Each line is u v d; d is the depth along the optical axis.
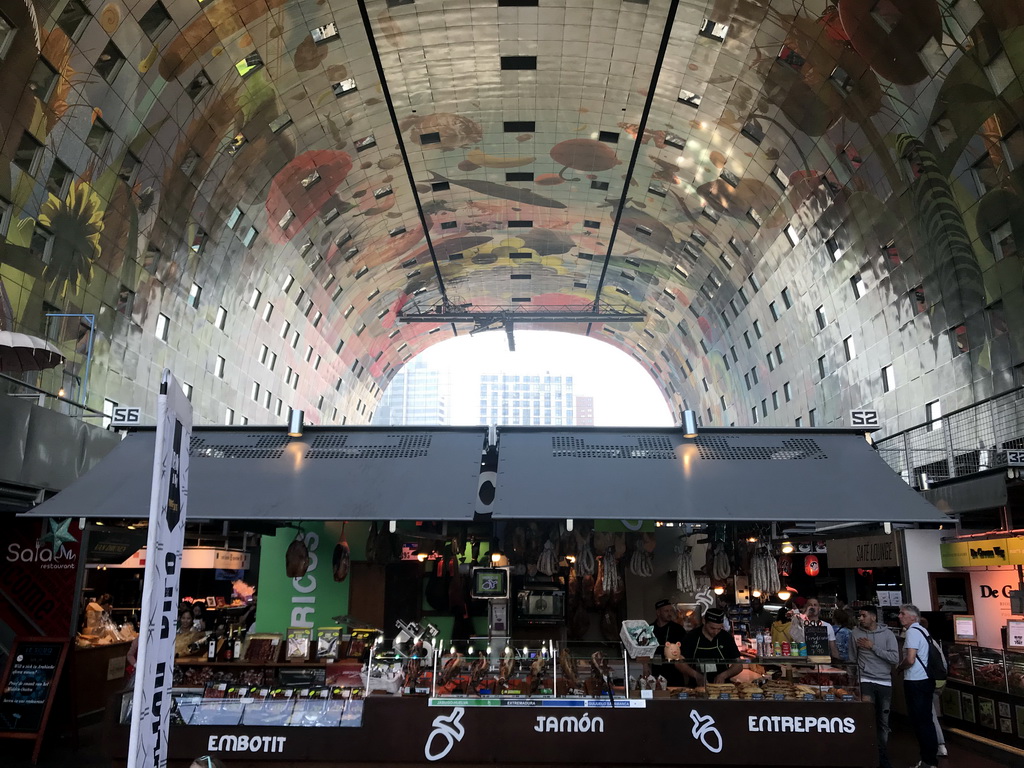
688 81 20.64
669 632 8.36
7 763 8.24
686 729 7.06
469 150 25.25
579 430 8.29
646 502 7.00
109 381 19.30
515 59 20.34
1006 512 10.71
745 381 34.22
